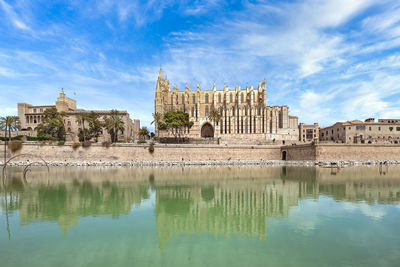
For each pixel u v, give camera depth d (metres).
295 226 18.88
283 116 118.19
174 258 13.80
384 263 12.99
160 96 128.25
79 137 89.69
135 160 76.56
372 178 43.66
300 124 135.12
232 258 13.78
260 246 15.28
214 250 14.91
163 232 18.08
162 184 38.56
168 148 78.50
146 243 16.06
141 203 26.72
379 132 100.94
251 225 19.36
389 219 20.25
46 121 84.00
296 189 34.00
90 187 35.91
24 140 77.25
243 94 131.00
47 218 21.31
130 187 35.97
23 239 16.58
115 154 75.69
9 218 21.25
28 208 24.45
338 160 73.19
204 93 132.38
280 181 41.34
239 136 111.19
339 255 13.91
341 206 24.58
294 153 81.50
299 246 15.29
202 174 51.31
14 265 12.97
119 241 16.34
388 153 75.12
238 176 48.00
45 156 72.75
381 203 25.62
